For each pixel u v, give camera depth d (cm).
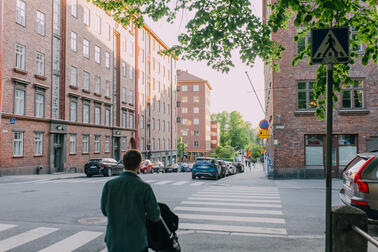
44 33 2645
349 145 2011
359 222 328
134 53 4753
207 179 2148
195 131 9169
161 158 6031
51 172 2669
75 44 3123
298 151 2031
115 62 4159
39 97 2584
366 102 1989
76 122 3069
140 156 324
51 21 2741
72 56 3052
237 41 756
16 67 2302
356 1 634
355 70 2003
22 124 2345
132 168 318
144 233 302
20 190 1345
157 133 5856
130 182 308
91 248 550
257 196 1190
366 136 1977
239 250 536
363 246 326
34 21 2509
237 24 714
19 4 2338
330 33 396
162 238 323
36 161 2506
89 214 829
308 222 753
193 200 1078
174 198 1123
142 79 5125
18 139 2317
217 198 1127
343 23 632
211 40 758
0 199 1078
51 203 995
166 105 6450
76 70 3131
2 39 2139
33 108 2486
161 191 1323
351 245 328
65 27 2925
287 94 2058
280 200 1089
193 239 603
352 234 329
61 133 2827
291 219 784
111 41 3969
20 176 2183
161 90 6144
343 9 551
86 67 3331
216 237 618
